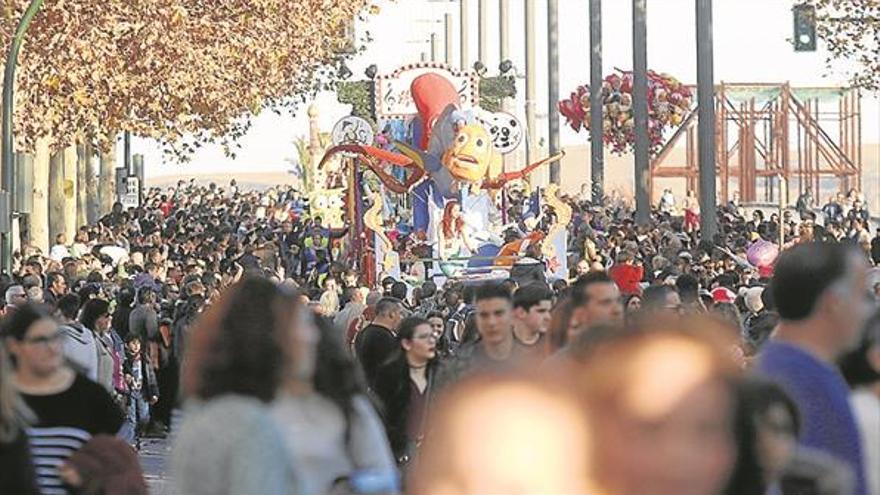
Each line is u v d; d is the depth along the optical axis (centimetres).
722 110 14212
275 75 7969
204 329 1040
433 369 1933
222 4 7244
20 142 6650
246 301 1043
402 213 6719
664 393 570
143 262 6981
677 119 13625
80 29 6506
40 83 6488
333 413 1109
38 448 1488
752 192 14350
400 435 1931
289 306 1048
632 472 561
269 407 1034
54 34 6438
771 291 1101
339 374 1116
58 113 6650
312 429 1101
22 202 4659
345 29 9062
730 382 597
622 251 5359
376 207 6138
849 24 7912
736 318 2300
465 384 564
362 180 6794
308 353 1055
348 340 3716
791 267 1071
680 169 13700
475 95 7225
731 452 595
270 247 6562
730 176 15150
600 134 10088
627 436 562
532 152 12681
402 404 1938
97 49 6525
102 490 1336
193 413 1030
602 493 557
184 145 7719
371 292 4322
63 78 6500
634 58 7994
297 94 9138
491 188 6288
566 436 555
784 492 828
